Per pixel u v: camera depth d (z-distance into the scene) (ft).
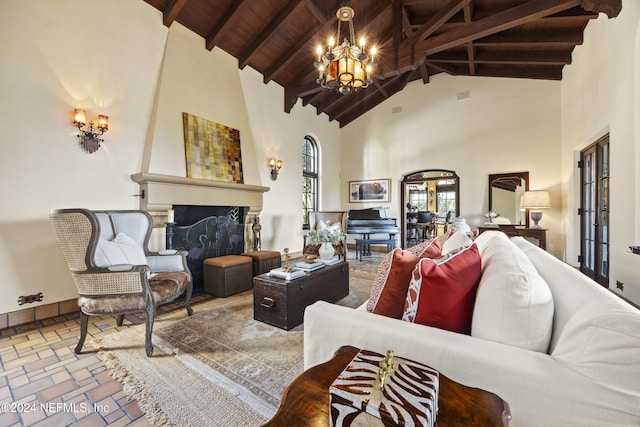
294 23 14.34
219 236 13.47
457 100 20.10
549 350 2.85
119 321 8.33
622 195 9.71
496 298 3.06
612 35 10.29
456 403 2.22
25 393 5.28
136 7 11.03
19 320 8.34
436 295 3.49
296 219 19.93
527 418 2.37
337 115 23.65
